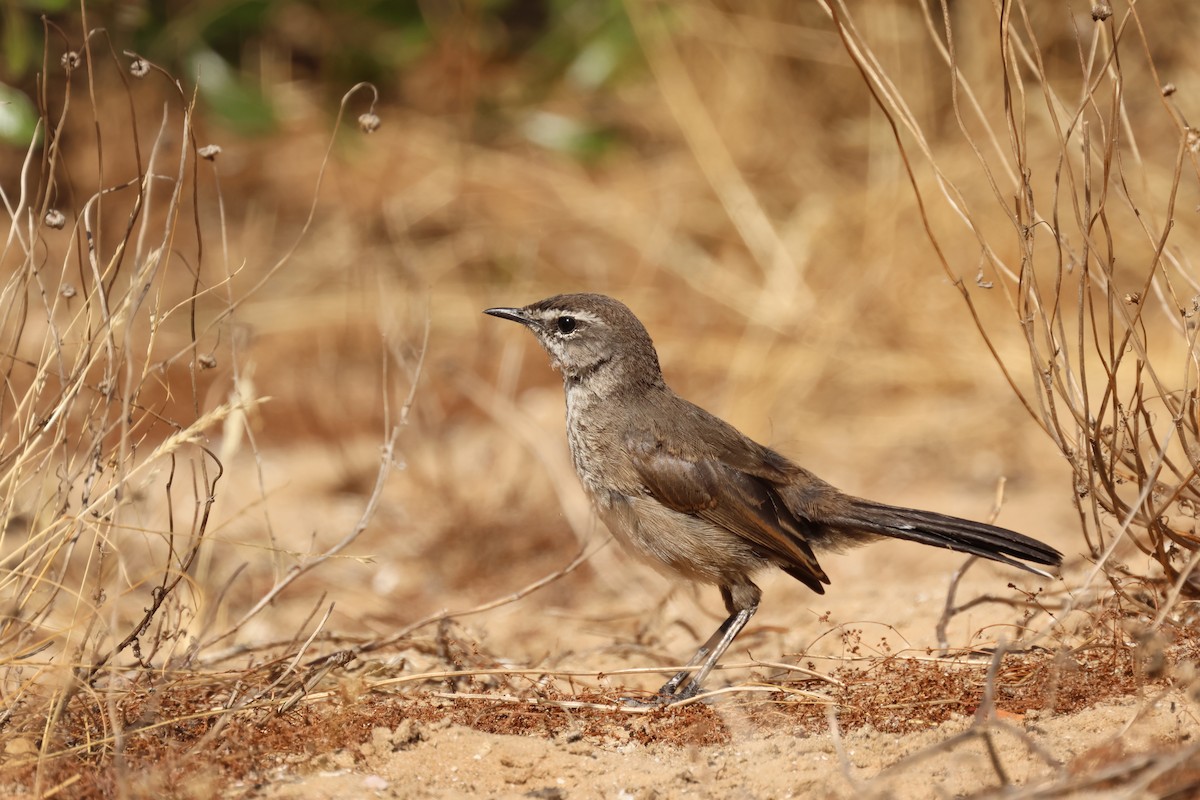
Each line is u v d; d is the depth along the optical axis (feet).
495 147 68.08
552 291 58.95
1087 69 25.44
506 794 22.98
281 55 66.95
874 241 55.42
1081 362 25.82
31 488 31.42
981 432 48.44
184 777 22.02
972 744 22.84
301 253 60.80
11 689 25.30
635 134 67.82
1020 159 25.81
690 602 37.47
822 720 25.07
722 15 64.03
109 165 58.95
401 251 55.72
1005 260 52.65
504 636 35.88
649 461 30.27
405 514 45.14
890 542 41.68
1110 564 27.55
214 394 38.86
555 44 68.74
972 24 56.90
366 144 64.85
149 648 30.86
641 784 22.95
